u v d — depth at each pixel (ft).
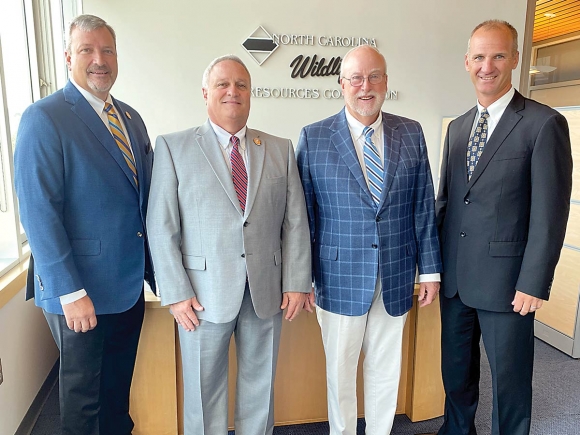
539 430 7.36
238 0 12.57
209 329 5.22
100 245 5.28
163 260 5.08
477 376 6.56
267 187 5.31
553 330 10.57
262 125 13.29
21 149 4.91
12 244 7.52
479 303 5.74
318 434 7.13
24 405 7.20
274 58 13.01
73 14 12.14
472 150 5.87
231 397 7.02
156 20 12.27
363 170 5.66
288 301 5.50
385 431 6.13
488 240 5.65
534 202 5.39
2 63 7.22
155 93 12.59
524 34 14.15
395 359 5.95
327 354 5.96
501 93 5.73
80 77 5.34
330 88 13.46
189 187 5.13
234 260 5.15
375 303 5.79
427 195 5.98
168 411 6.76
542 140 5.30
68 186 5.13
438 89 14.06
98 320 5.38
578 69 16.02
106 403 6.05
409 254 5.85
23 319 7.29
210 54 12.66
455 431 6.57
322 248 5.77
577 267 9.88
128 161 5.59
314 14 13.02
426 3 13.52
